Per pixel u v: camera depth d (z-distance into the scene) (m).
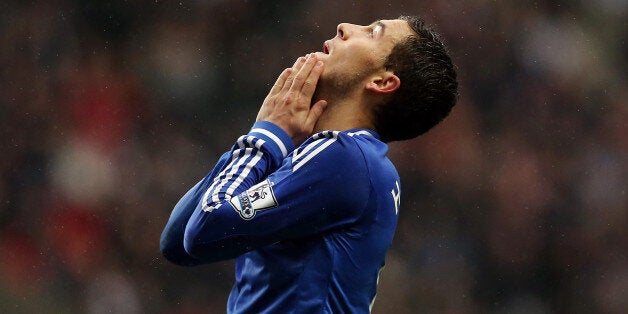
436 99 8.77
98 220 29.64
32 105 31.23
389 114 8.68
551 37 35.47
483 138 33.81
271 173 8.11
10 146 30.55
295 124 8.30
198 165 31.55
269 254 8.07
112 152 30.84
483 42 34.72
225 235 7.77
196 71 32.72
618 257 33.59
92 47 32.38
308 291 7.94
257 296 8.09
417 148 32.62
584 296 33.06
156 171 30.98
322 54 8.76
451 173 32.72
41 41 32.03
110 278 29.08
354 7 33.78
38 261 28.89
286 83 8.50
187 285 29.23
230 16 33.41
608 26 36.69
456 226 32.25
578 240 33.69
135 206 30.12
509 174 33.50
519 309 32.31
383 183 8.15
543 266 33.06
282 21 33.56
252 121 32.62
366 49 8.61
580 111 35.22
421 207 32.25
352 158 7.96
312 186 7.84
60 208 29.64
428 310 31.16
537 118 34.62
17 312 27.88
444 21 34.53
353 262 8.08
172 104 32.16
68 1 32.56
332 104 8.61
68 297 28.59
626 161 35.00
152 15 33.03
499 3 35.09
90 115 31.38
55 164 30.38
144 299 28.94
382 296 30.33
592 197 34.19
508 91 34.66
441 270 31.64
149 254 29.70
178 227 8.44
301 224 7.88
